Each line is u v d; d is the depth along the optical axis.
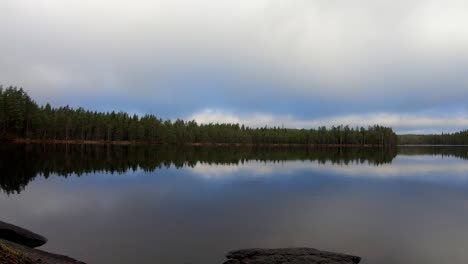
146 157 79.81
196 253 15.47
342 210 24.80
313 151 137.00
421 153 132.50
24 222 20.77
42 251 14.07
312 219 22.06
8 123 110.50
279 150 144.12
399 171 55.25
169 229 19.38
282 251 14.95
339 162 75.38
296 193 32.38
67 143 130.75
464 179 44.50
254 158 86.94
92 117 147.00
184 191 33.09
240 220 21.59
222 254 15.39
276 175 48.38
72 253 15.33
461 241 17.70
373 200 28.94
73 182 37.56
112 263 14.20
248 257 14.59
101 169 51.16
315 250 15.12
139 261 14.42
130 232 18.72
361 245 17.02
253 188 35.53
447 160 85.62
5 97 110.44
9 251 10.71
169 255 15.17
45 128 124.19
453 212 24.41
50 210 24.08
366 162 76.12
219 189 34.56
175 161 71.25
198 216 22.61
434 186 37.97
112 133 153.38
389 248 16.56
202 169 56.06
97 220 21.38
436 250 16.30
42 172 44.78
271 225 20.47
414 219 22.25
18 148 87.69
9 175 40.78
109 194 30.75
